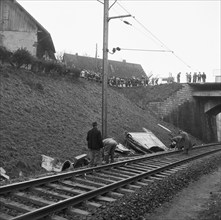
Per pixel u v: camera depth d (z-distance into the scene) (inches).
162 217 298.4
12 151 509.7
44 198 316.8
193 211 324.2
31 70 877.8
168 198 359.6
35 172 488.7
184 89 1649.9
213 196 385.7
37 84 803.4
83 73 1218.0
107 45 655.8
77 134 709.9
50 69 938.1
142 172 485.7
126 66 2487.7
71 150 625.3
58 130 674.2
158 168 496.4
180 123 1601.9
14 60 815.7
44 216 259.8
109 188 351.6
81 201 303.0
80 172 430.3
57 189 352.2
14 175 454.3
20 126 596.7
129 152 779.4
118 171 482.9
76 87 995.9
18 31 1289.4
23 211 274.7
